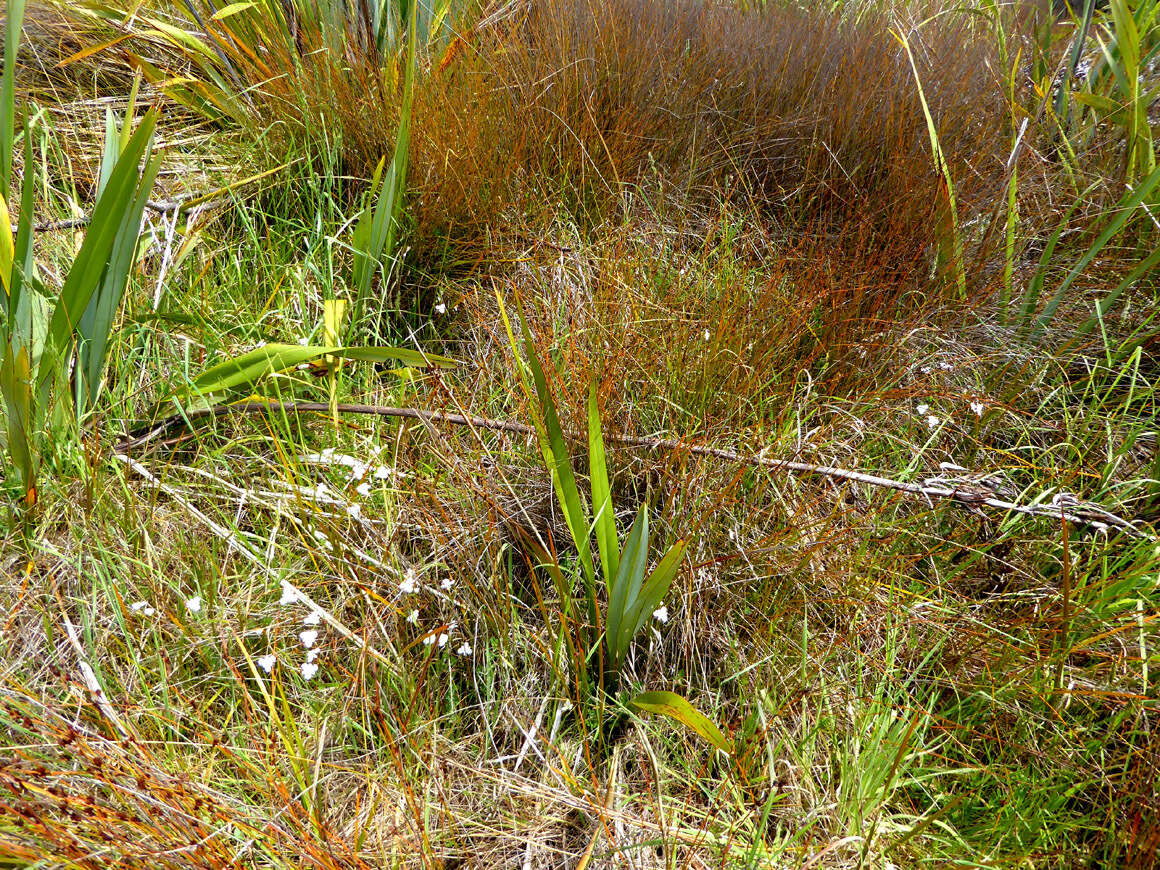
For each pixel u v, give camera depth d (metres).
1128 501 1.44
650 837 1.14
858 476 1.38
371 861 1.09
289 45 1.98
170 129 1.97
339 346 1.55
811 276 1.68
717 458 1.44
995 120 2.04
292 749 1.14
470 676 1.29
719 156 2.02
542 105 1.98
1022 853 1.12
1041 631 1.26
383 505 1.41
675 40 2.21
